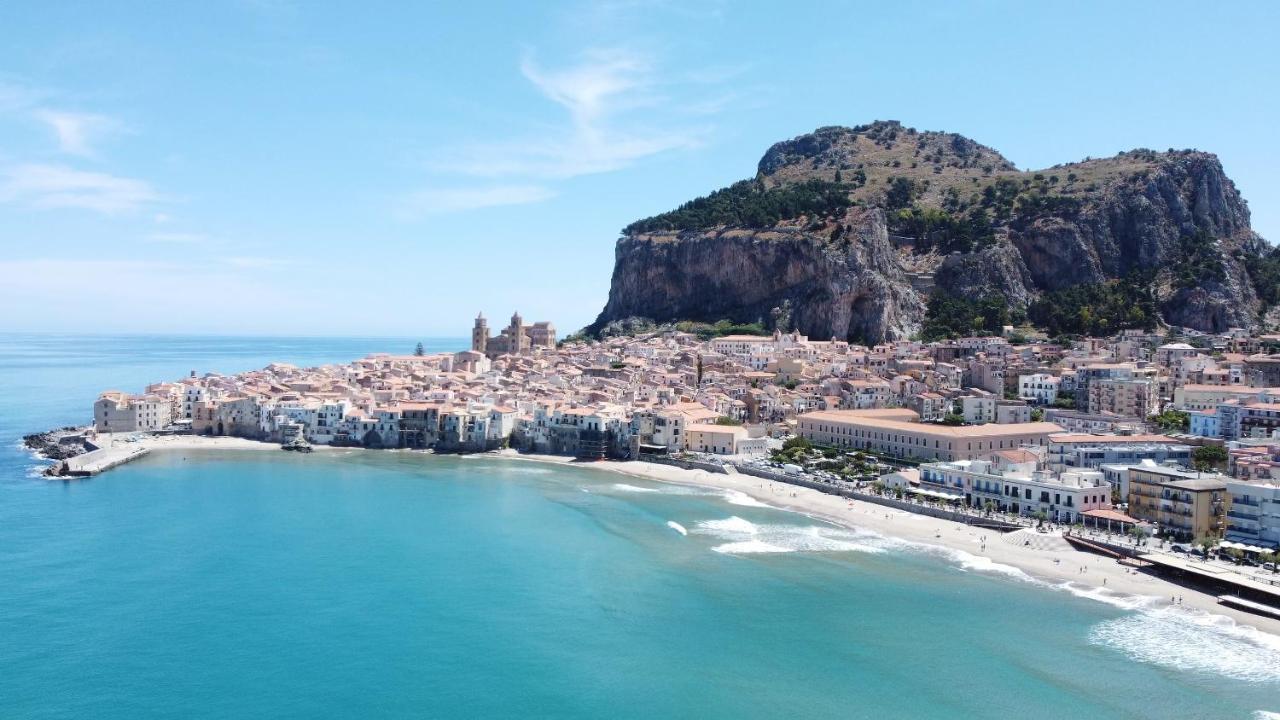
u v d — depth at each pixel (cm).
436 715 10075
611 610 13200
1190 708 10056
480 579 14612
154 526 17888
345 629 12481
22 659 11431
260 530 17662
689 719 9975
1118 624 12438
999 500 18388
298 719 9981
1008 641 11925
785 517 19000
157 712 10106
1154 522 16338
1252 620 12538
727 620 12794
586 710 10181
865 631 12338
